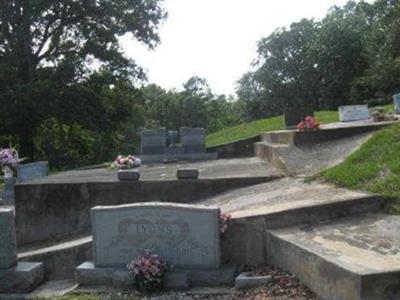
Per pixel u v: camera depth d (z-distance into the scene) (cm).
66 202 1145
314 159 1155
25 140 3547
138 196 1117
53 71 3362
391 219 750
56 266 866
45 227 1152
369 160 976
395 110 1557
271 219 776
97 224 806
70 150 4397
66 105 3316
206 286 749
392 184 830
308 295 636
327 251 637
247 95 6159
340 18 4884
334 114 2208
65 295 754
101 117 3503
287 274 702
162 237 787
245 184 1093
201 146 1823
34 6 3294
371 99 3894
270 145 1406
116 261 802
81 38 3575
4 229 817
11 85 3175
